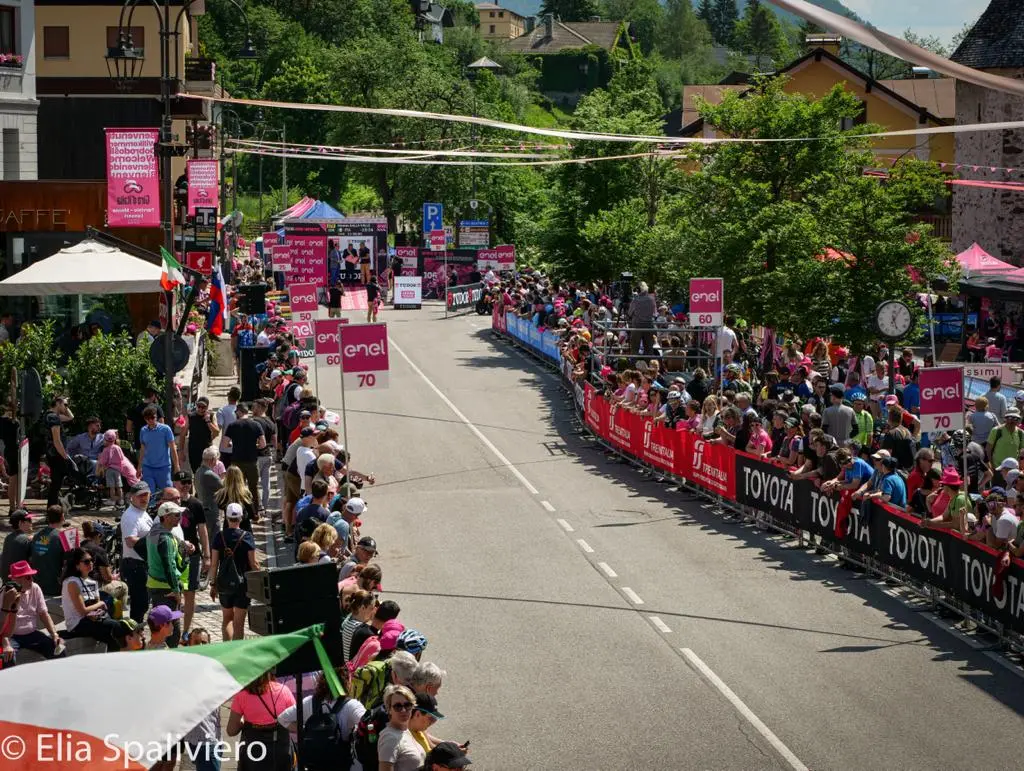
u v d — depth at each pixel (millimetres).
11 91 36406
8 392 21797
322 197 108812
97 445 21500
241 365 31438
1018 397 24922
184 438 23797
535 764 12172
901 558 17766
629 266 48656
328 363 25719
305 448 20594
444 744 8797
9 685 7070
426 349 45688
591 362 32906
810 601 17484
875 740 12641
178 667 7277
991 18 52062
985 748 12406
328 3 135250
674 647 15617
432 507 23891
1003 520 15438
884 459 18438
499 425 32438
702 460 24156
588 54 189500
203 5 54406
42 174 47375
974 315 46812
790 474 20656
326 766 10289
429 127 82250
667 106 193750
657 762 12195
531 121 155875
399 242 82875
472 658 15344
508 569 19438
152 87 48250
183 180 40406
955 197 53062
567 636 16125
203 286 36406
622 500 24297
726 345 31969
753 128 38562
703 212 38906
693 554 20156
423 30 176000
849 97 38594
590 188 51000
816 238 33625
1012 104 50719
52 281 23734
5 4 36188
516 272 58219
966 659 15039
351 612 12633
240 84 111938
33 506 21047
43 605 13250
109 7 49531
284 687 10688
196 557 16297
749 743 12625
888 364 29375
